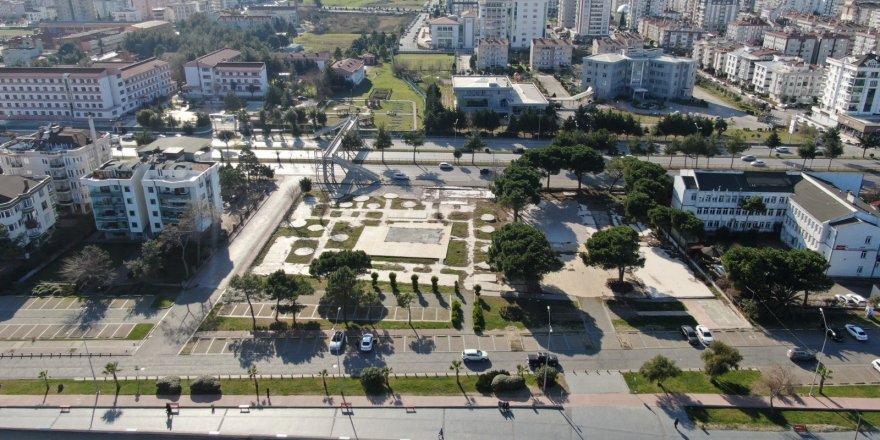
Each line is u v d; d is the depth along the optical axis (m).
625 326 126.69
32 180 159.00
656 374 103.94
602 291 140.62
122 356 116.38
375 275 142.12
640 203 165.00
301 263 152.38
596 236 141.62
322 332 123.88
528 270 129.25
